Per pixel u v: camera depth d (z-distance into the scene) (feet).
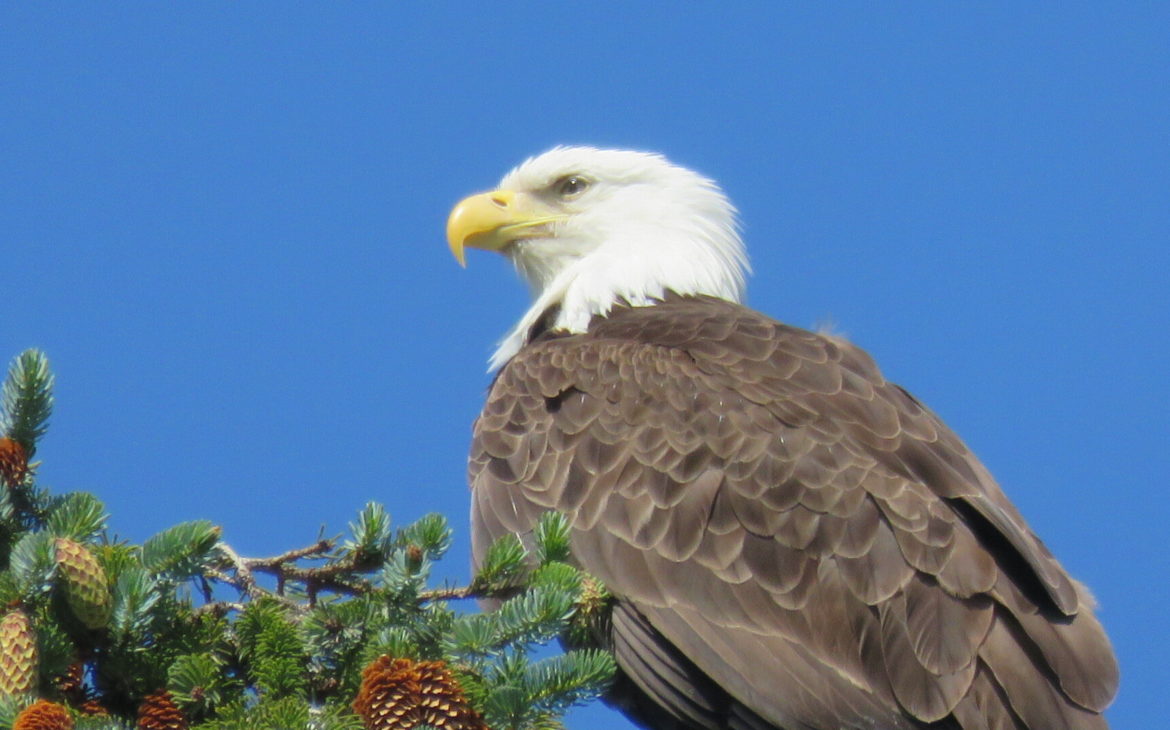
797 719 32.99
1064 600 33.19
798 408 36.19
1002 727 31.55
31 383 30.58
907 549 33.24
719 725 34.78
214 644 28.55
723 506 34.88
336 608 28.53
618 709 37.93
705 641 33.94
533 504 37.40
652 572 34.88
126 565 27.61
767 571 34.01
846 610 33.17
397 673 25.99
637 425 36.94
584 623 35.29
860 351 40.24
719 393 36.88
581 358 39.65
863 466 34.58
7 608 26.40
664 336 40.57
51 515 28.50
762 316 43.24
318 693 28.55
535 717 27.63
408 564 28.86
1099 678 32.48
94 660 27.86
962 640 32.24
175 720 26.71
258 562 29.91
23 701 24.23
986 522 33.94
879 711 32.42
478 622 28.09
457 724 25.91
